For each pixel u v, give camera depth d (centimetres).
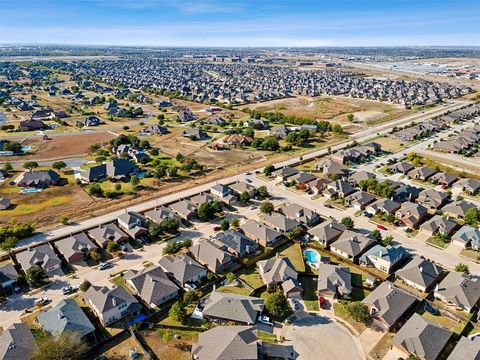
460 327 6925
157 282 7712
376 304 7169
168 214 10838
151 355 6241
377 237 9712
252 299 7381
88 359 6138
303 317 7200
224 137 19275
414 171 14350
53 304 7481
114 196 12456
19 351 5972
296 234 10088
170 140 19412
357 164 16025
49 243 9488
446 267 8781
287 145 18425
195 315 7125
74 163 15825
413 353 6144
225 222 10244
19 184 13188
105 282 8169
